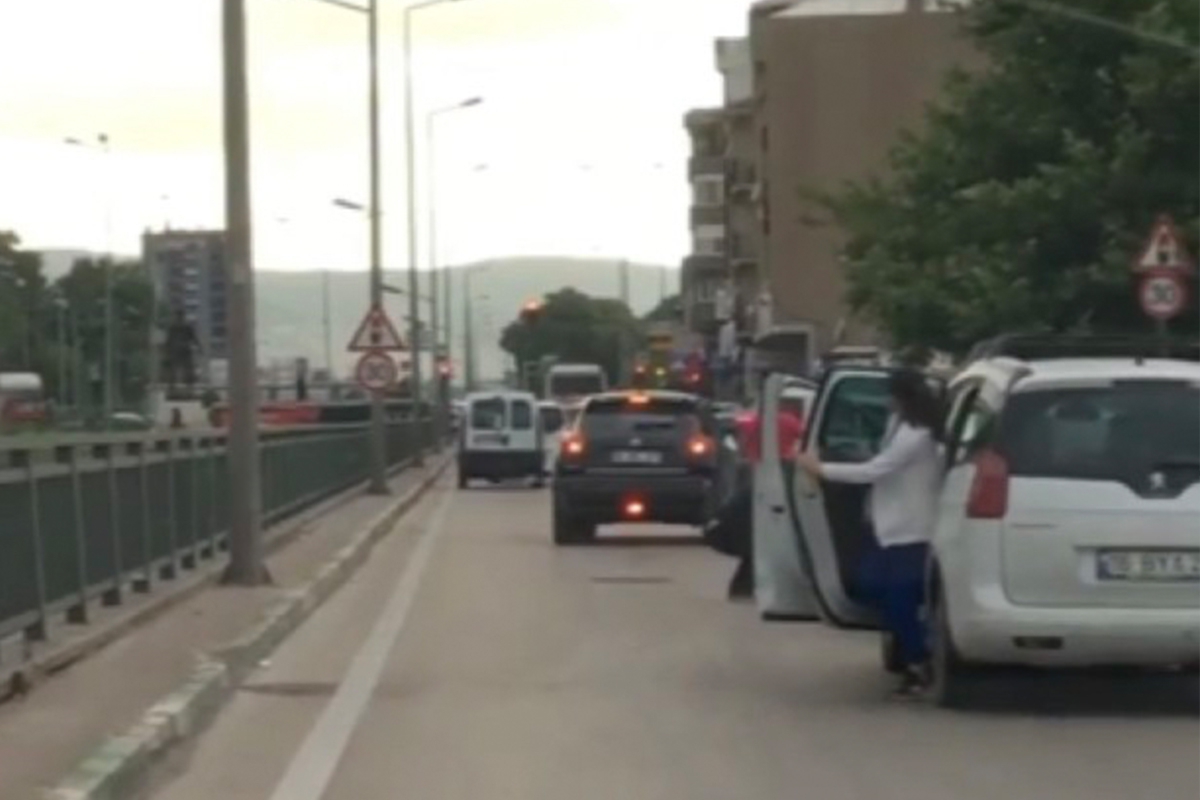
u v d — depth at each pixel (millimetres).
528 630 26047
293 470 45875
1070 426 17359
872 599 18922
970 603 17344
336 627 26719
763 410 20328
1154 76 45250
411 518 54312
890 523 18703
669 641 24469
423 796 14727
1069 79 48188
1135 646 17219
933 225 48938
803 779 15180
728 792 14703
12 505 18984
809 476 18938
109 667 19891
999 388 17688
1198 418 17406
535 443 77500
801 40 102125
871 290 49375
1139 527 17141
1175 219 45531
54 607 20906
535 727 17828
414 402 93812
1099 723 17609
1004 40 48812
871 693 19656
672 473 41156
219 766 16047
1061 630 17156
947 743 16672
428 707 19141
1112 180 45844
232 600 27297
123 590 25078
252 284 30312
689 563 37188
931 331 47688
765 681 20672
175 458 29578
